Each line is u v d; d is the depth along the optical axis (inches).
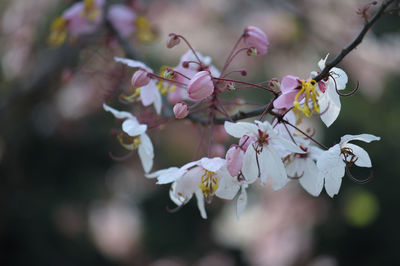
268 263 197.8
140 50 187.5
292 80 63.1
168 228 325.1
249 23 171.9
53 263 254.1
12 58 194.4
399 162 198.2
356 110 200.4
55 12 192.7
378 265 198.2
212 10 177.2
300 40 167.8
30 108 210.2
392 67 170.4
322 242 201.8
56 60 171.9
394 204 199.3
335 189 65.6
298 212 201.8
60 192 272.1
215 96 74.9
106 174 290.8
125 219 322.0
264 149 64.4
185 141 260.1
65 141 253.1
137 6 127.8
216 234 299.3
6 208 241.1
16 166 238.5
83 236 279.6
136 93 82.4
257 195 215.0
